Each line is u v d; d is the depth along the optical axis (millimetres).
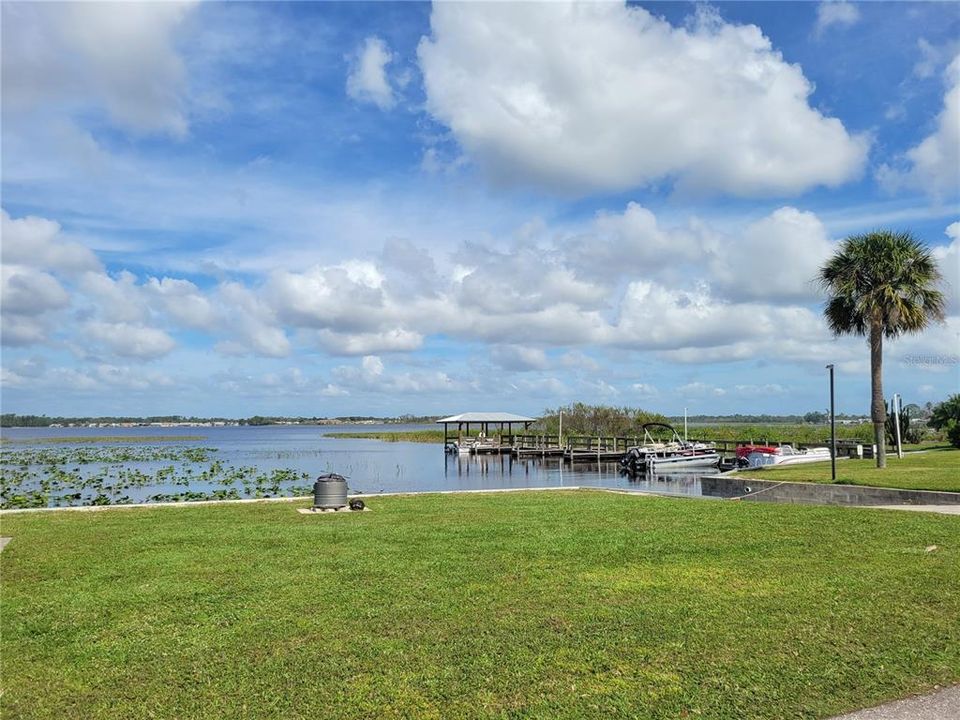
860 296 24531
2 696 5125
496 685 5152
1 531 12609
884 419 24109
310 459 58906
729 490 23406
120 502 25547
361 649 5953
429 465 51750
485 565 9086
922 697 4867
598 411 75312
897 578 8078
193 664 5707
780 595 7434
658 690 5023
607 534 11383
